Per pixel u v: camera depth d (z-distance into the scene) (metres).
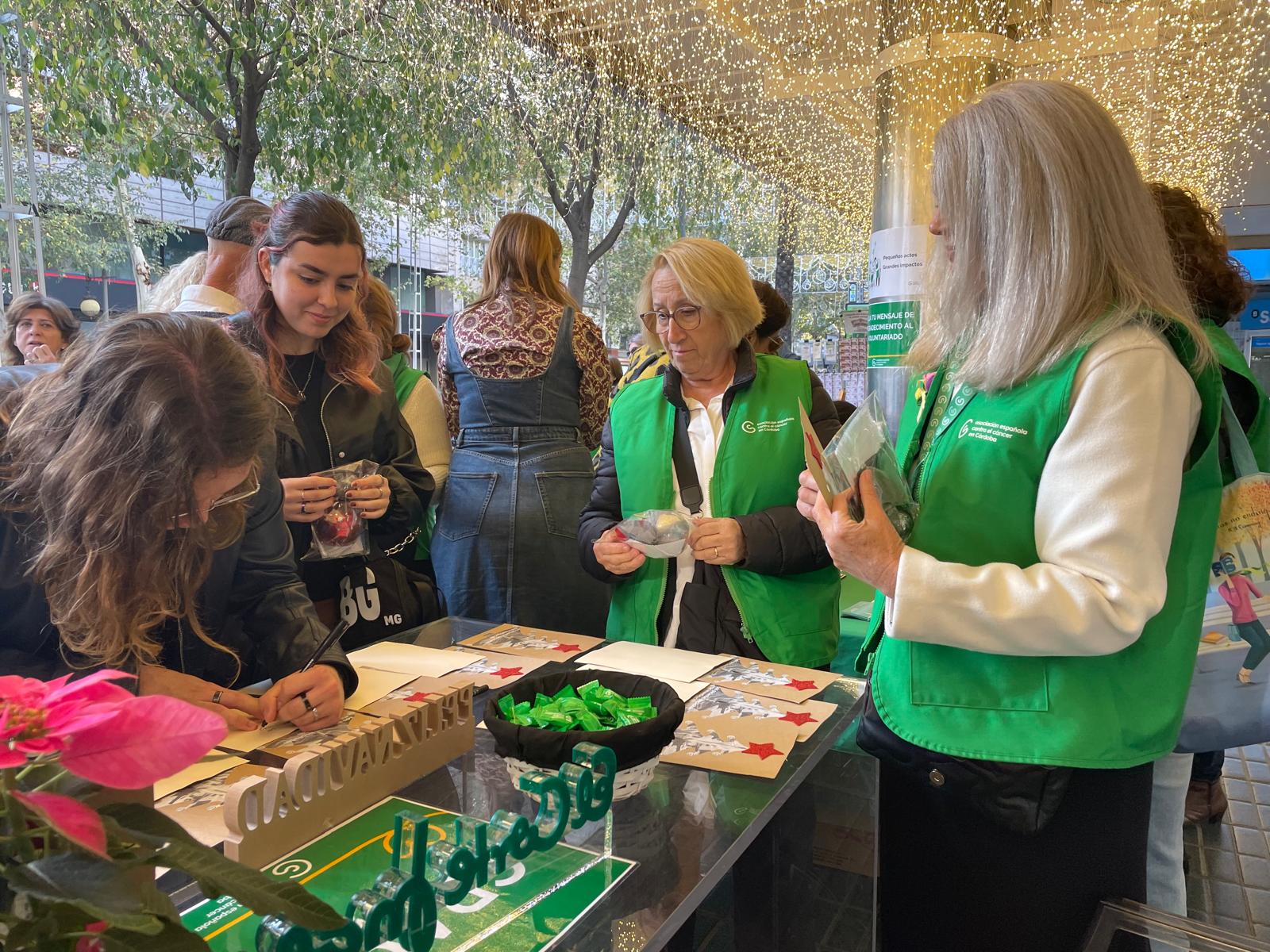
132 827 0.43
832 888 1.08
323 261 1.68
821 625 1.71
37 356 2.53
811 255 6.11
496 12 3.46
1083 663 1.05
